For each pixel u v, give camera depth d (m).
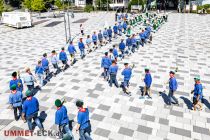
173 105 12.12
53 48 24.64
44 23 43.25
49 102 12.48
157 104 12.25
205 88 14.19
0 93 13.80
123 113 11.41
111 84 14.28
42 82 14.44
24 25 38.66
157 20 37.03
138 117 11.08
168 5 69.44
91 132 9.95
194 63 18.81
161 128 10.27
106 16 50.34
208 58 20.16
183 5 58.91
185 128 10.27
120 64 18.53
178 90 13.89
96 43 23.34
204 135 9.83
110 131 10.05
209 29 33.59
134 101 12.56
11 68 18.41
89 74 16.47
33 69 18.05
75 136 9.64
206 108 11.87
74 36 30.36
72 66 18.25
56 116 8.55
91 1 81.75
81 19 46.66
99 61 19.33
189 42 26.09
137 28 33.94
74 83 14.95
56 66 16.31
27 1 56.12
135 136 9.73
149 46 24.31
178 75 16.22
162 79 15.49
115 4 68.31
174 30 33.16
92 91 13.77
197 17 46.19
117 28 27.81
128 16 46.88
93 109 11.75
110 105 12.16
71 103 12.37
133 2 59.84
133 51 21.69
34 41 28.42
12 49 24.80
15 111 10.56
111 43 25.38
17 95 10.31
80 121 8.27
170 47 23.88
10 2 80.56
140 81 15.16
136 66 18.02
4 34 33.75
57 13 61.84
